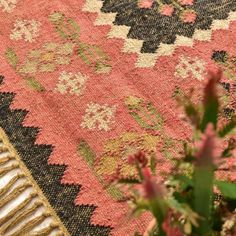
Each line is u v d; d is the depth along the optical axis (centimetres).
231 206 94
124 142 155
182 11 193
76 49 182
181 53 179
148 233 109
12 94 170
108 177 148
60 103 167
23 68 177
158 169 147
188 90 168
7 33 189
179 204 81
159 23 189
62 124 161
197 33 185
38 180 149
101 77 173
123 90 169
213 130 75
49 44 185
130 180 92
